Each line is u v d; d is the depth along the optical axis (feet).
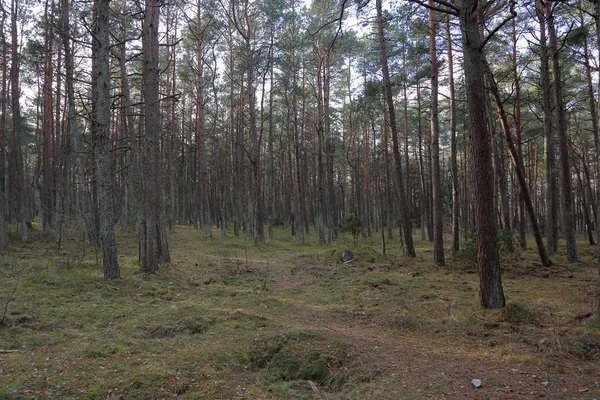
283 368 16.85
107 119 33.47
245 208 112.57
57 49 72.23
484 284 25.38
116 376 14.21
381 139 119.65
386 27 56.49
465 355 18.10
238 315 22.99
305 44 81.05
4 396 12.18
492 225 25.40
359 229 81.30
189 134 125.08
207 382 14.30
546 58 54.90
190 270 44.04
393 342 20.34
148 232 38.81
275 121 116.47
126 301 27.04
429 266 50.26
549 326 21.49
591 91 60.85
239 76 99.76
